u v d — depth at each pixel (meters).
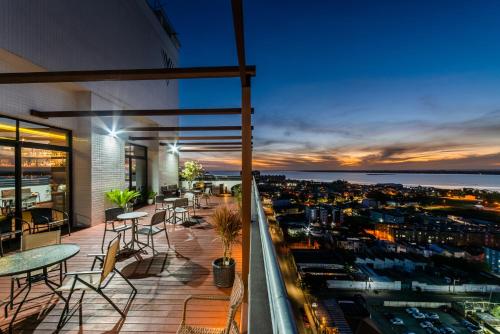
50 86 4.98
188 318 2.40
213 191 13.43
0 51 3.68
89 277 2.62
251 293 1.26
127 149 8.44
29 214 4.39
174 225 5.98
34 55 4.11
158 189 9.89
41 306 2.55
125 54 7.11
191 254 4.03
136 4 7.84
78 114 4.72
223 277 2.96
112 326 2.27
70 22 4.93
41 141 4.95
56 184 5.34
